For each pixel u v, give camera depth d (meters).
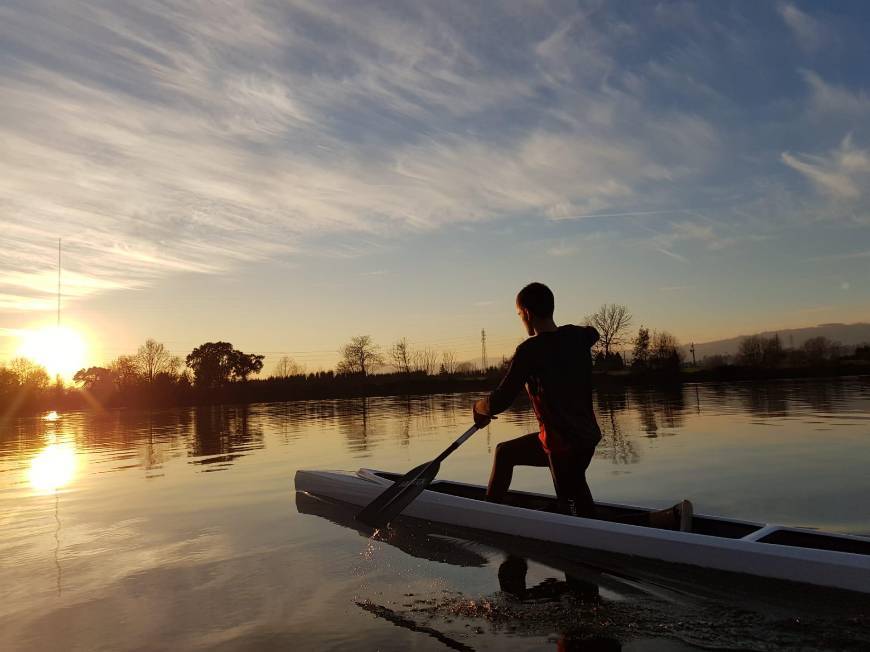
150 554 3.58
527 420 13.18
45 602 2.78
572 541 3.37
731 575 2.82
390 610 2.52
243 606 2.64
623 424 11.51
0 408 39.62
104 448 10.78
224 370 73.25
